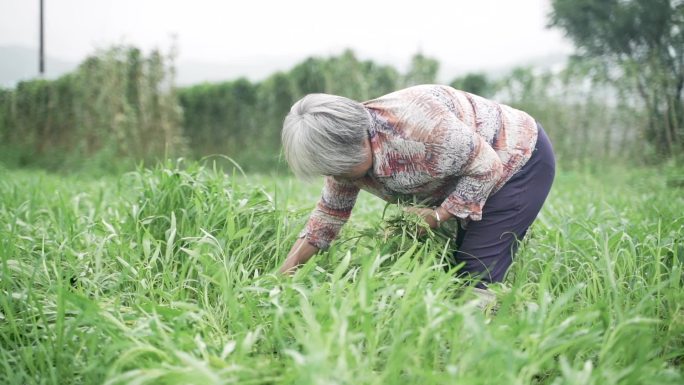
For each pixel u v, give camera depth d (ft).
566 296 5.74
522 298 6.58
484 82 38.47
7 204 12.34
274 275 7.01
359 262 8.12
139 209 9.24
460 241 8.26
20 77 39.65
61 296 5.86
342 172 7.01
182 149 37.06
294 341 6.12
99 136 34.94
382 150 7.09
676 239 8.39
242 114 43.29
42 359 5.89
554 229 9.36
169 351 5.50
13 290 7.73
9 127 39.47
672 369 5.57
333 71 40.45
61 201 10.61
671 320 6.48
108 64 33.86
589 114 32.42
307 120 6.81
